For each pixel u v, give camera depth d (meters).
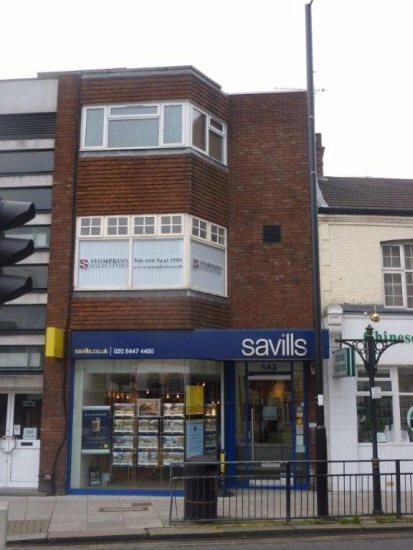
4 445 14.91
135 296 14.69
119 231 15.06
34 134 15.98
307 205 16.11
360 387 15.52
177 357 14.37
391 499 12.59
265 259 15.94
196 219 15.17
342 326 15.45
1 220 6.49
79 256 15.05
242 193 16.27
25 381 14.96
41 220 15.52
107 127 15.58
